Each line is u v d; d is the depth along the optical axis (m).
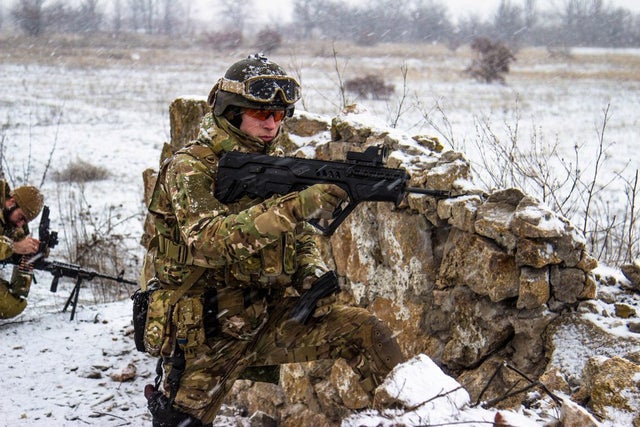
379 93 23.22
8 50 47.97
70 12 72.00
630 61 48.47
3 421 3.90
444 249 3.24
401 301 3.42
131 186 12.91
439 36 73.94
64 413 4.00
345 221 3.73
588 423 2.25
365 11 76.56
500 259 2.96
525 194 2.98
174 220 2.86
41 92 27.16
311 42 60.72
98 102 24.78
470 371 3.13
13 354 4.86
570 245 2.93
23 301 5.79
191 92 28.36
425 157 3.39
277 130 2.92
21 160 14.71
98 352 4.84
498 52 32.56
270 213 2.58
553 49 59.09
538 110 22.38
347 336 2.90
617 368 2.62
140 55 48.06
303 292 3.01
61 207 11.00
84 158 15.32
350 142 3.77
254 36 69.19
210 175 2.78
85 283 7.39
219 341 2.88
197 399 2.85
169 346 2.83
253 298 2.91
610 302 3.19
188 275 2.84
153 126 19.88
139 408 4.07
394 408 2.39
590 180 11.38
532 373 3.00
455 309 3.17
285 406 3.90
